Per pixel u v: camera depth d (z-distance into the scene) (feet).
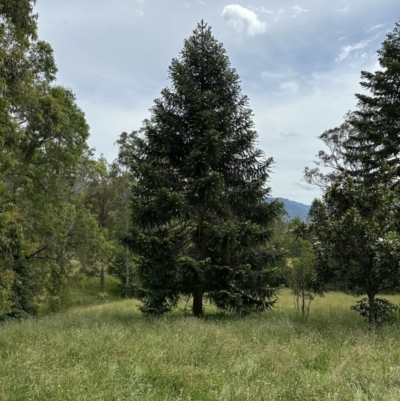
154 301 34.27
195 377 15.08
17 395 12.77
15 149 41.37
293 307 43.16
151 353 18.06
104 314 40.65
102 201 108.58
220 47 39.52
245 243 34.63
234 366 16.40
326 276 28.50
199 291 36.70
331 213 28.89
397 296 53.21
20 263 51.55
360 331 24.12
